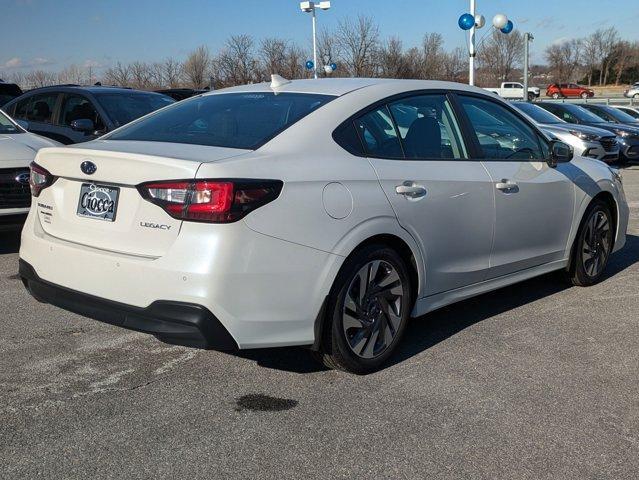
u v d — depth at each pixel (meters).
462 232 4.12
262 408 3.30
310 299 3.30
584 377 3.72
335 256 3.36
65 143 8.27
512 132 4.75
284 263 3.18
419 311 3.98
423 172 3.88
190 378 3.64
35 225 3.76
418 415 3.24
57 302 3.51
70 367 3.76
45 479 2.67
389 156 3.78
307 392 3.48
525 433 3.09
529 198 4.62
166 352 4.00
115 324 3.25
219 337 3.08
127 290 3.16
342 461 2.84
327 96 3.80
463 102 4.43
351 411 3.28
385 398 3.42
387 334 3.78
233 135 3.53
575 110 16.67
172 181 3.07
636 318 4.74
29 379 3.59
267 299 3.16
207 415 3.22
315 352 3.57
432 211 3.88
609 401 3.43
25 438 2.98
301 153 3.39
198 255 3.02
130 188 3.24
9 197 5.91
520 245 4.66
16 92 12.46
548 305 5.03
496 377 3.70
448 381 3.63
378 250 3.61
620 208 5.71
